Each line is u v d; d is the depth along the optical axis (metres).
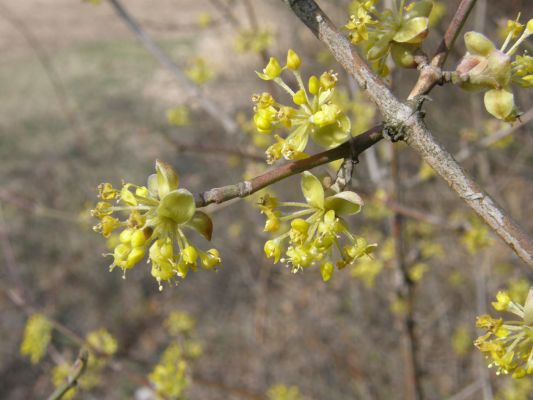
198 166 9.25
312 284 6.02
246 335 6.32
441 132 5.33
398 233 3.19
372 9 1.31
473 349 4.73
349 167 1.16
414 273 3.55
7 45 15.91
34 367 6.54
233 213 7.14
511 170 4.88
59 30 16.70
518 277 4.30
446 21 4.33
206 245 6.96
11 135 11.08
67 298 7.38
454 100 5.88
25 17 17.97
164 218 1.13
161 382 3.08
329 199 1.19
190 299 7.12
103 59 14.21
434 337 5.16
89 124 11.02
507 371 1.17
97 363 3.18
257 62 9.56
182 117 4.05
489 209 1.02
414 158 5.27
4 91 13.22
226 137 7.92
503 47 1.24
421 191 5.21
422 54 1.30
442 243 4.93
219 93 9.80
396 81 2.50
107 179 9.21
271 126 1.21
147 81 12.62
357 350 5.54
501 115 1.20
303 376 5.75
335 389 5.54
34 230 8.27
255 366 6.00
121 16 3.55
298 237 1.19
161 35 15.23
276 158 1.21
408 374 3.35
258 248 6.74
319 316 5.87
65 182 9.18
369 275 3.67
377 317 5.59
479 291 3.83
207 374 6.05
